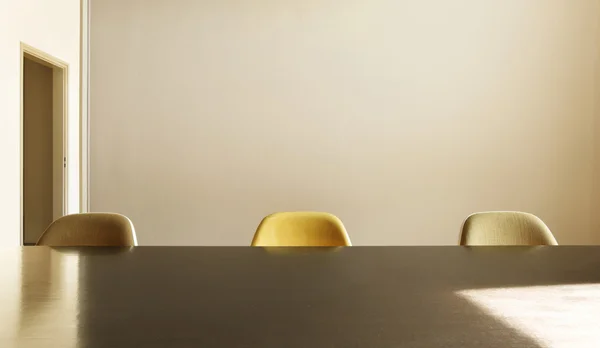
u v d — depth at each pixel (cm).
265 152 495
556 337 94
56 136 455
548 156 488
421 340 93
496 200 491
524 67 486
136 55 499
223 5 495
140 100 500
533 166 489
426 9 488
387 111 491
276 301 118
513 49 486
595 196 484
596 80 482
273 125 495
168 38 497
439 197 492
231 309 111
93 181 504
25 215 554
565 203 488
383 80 490
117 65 500
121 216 230
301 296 122
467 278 142
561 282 137
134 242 226
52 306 113
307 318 105
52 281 136
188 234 500
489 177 490
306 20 491
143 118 500
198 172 498
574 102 485
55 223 227
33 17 390
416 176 492
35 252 179
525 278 142
